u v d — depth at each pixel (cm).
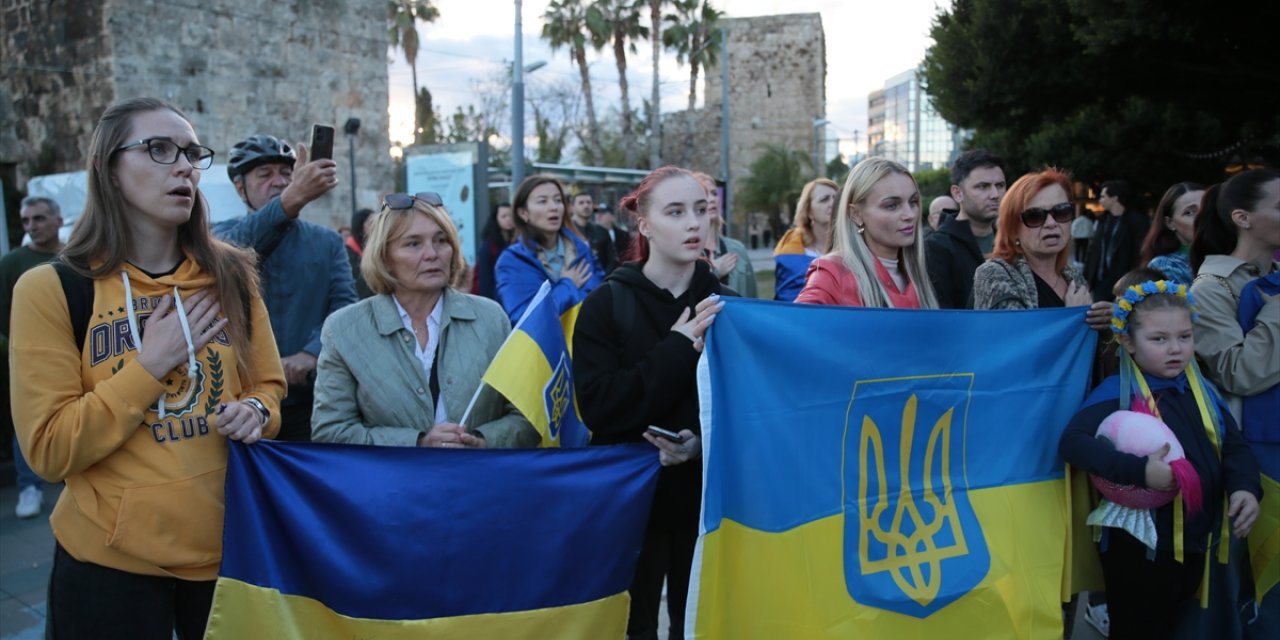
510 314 486
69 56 1616
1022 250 345
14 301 214
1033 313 300
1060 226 330
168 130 221
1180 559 271
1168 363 279
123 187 220
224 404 229
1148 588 286
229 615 228
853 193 302
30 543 518
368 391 281
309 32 1850
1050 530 299
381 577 244
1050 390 303
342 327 287
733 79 4250
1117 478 269
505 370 266
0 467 630
